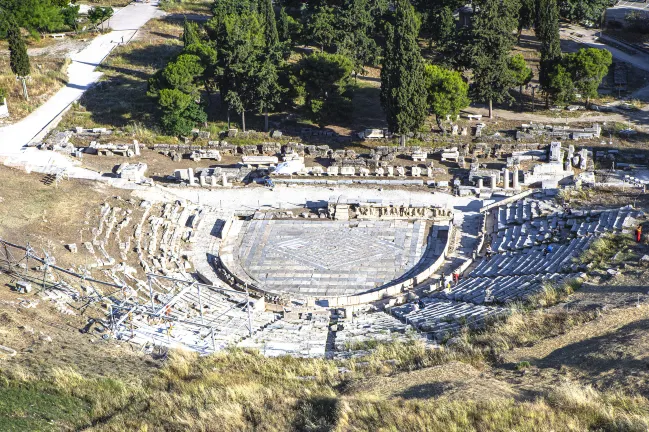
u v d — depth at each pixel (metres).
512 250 76.69
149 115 108.75
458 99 99.88
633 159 95.19
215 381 54.94
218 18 122.06
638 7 159.75
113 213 81.94
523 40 139.38
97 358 57.47
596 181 89.44
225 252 79.56
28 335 58.34
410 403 48.25
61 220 79.25
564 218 79.44
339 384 54.38
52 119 106.38
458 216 84.75
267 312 69.31
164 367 57.12
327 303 70.88
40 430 48.50
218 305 69.75
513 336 57.25
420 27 130.25
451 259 77.44
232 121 109.62
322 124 105.62
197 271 76.25
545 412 45.56
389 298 71.62
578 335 55.00
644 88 120.12
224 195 90.44
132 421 50.03
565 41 140.38
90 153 98.44
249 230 83.56
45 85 116.25
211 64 105.62
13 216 78.12
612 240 71.88
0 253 70.44
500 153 96.69
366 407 48.50
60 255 72.12
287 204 88.50
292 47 132.75
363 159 95.44
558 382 49.00
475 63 104.69
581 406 45.66
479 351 55.91
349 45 117.75
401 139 99.44
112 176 92.44
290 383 54.69
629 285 61.81
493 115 109.94
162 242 79.56
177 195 89.94
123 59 129.00
